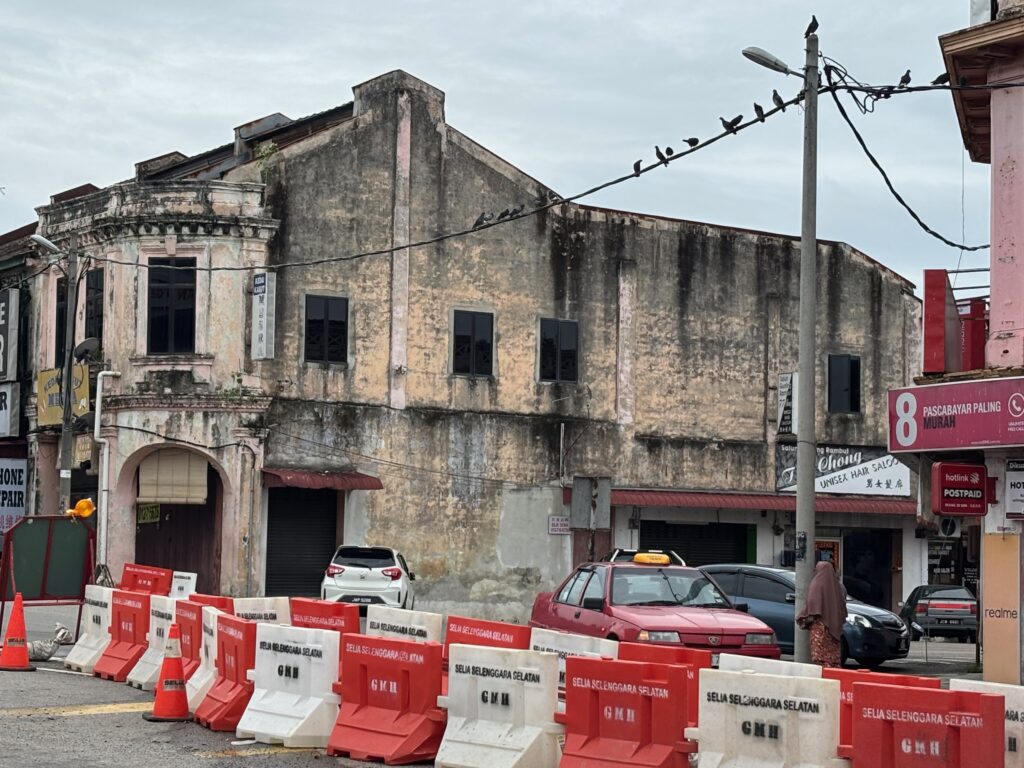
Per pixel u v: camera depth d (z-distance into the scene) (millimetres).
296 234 34938
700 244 40188
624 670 11102
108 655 18234
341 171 35562
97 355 34812
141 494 33938
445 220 36812
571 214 38500
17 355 38906
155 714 14328
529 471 37500
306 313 34969
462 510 36562
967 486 19172
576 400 38219
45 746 12500
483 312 37156
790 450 40625
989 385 18844
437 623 15875
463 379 36781
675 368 39594
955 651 31562
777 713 10281
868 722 9633
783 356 41062
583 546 38156
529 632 15008
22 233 43406
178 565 34844
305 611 17406
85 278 35906
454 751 11969
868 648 23719
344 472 35094
